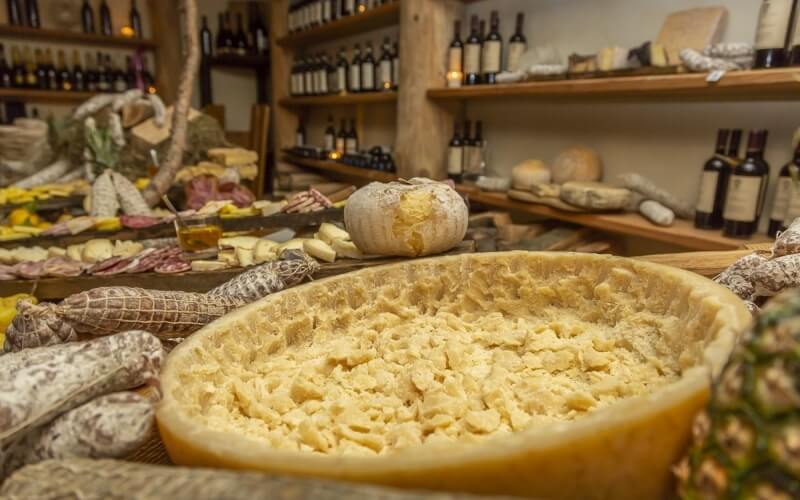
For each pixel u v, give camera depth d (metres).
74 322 0.74
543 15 2.18
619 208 1.77
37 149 2.81
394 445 0.59
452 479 0.40
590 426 0.41
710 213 1.58
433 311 0.99
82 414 0.49
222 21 4.34
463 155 2.46
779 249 0.83
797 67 1.30
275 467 0.41
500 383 0.70
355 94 3.01
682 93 1.68
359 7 2.94
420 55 2.38
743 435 0.36
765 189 1.54
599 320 0.88
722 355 0.51
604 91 1.66
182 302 0.83
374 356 0.81
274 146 4.26
